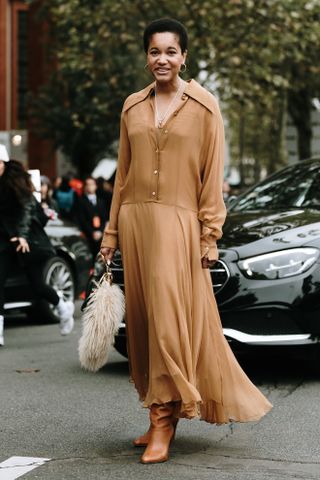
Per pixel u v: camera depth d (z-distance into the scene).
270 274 7.97
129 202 5.69
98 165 49.59
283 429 6.46
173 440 6.12
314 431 6.41
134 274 5.70
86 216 18.19
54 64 47.09
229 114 26.56
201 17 23.33
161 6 23.64
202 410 5.74
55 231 13.21
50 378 8.50
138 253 5.63
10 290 11.80
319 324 8.01
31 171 12.16
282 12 22.95
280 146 32.94
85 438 6.24
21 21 76.31
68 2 24.61
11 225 10.24
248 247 8.09
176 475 5.32
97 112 43.03
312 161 10.28
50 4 29.52
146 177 5.59
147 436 5.98
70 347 10.49
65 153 47.44
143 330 5.79
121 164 5.79
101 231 18.25
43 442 6.14
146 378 5.86
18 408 7.21
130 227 5.66
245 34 23.48
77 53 25.42
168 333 5.43
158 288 5.46
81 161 47.44
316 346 8.02
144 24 23.88
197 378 5.66
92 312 5.71
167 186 5.57
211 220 5.62
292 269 7.98
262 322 7.96
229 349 5.76
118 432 6.41
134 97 5.71
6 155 10.27
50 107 46.34
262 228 8.41
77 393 7.78
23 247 10.19
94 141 45.88
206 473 5.37
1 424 6.68
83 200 18.23
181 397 5.39
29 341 11.05
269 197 9.72
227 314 7.99
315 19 24.16
